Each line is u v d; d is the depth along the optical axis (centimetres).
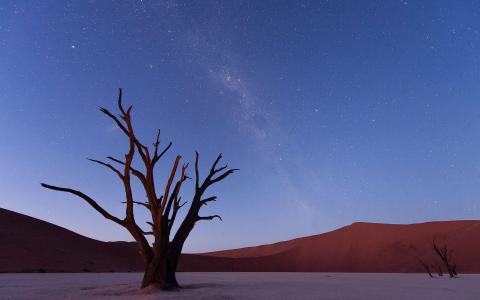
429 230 10112
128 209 1917
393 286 2491
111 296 1639
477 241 8494
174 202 2000
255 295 1692
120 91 1898
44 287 2209
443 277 4441
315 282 2947
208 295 1644
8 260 5488
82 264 6400
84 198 1841
